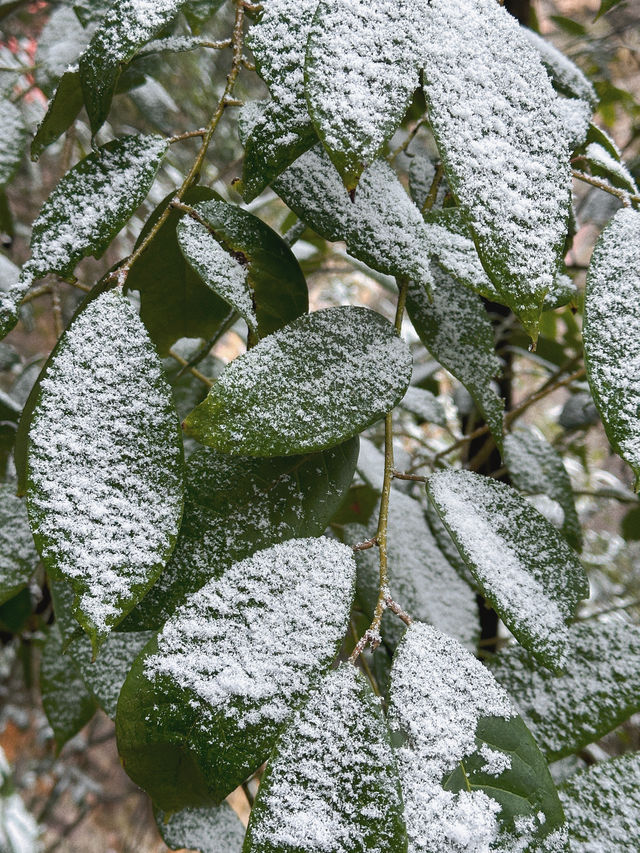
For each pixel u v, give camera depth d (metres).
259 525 0.38
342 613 0.35
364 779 0.32
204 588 0.35
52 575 0.34
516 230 0.32
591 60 0.77
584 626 0.42
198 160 0.39
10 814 0.77
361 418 0.36
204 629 0.35
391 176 0.39
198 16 0.45
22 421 0.41
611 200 0.64
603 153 0.45
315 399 0.36
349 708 0.33
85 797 1.32
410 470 0.60
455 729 0.34
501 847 0.33
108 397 0.36
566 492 0.56
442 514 0.38
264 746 0.34
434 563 0.48
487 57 0.33
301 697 0.34
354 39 0.33
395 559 0.47
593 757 0.60
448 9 0.34
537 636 0.36
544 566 0.38
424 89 0.33
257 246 0.39
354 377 0.37
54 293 0.55
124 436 0.35
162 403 0.36
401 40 0.33
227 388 0.35
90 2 0.45
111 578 0.34
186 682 0.34
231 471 0.39
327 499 0.39
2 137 0.48
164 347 0.47
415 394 0.69
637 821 0.38
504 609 0.36
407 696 0.34
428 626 0.35
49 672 0.53
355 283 1.20
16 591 0.46
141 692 0.34
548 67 0.46
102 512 0.35
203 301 0.45
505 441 0.57
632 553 0.94
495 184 0.32
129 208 0.39
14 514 0.47
